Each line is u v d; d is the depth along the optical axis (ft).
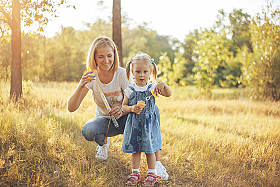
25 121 12.68
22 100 18.16
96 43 9.80
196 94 45.57
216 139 14.35
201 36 46.78
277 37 35.42
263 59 36.37
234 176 10.32
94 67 10.14
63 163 10.16
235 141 14.02
